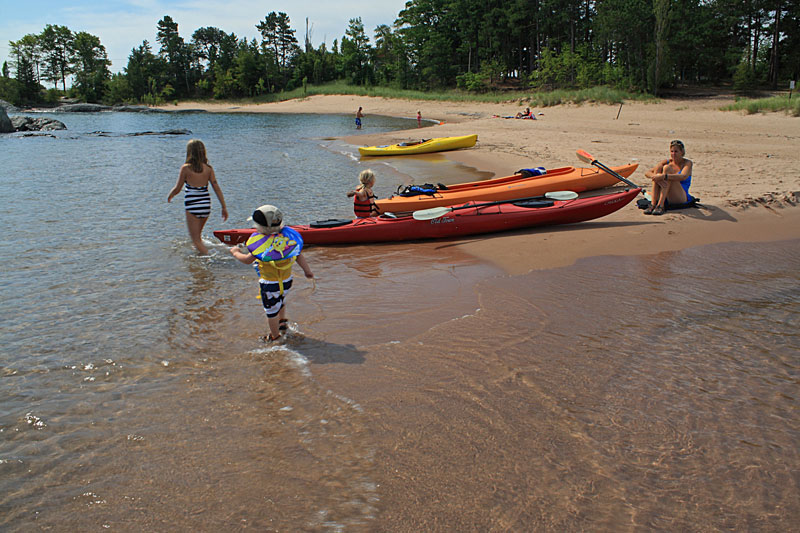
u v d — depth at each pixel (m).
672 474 3.00
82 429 3.56
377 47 97.25
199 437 3.45
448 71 75.44
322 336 4.89
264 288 4.69
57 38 106.88
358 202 8.95
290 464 3.16
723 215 8.88
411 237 8.38
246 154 20.02
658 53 47.28
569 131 25.16
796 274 6.29
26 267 6.94
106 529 2.71
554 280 6.23
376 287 6.20
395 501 2.84
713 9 54.28
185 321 5.32
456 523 2.67
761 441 3.27
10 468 3.18
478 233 8.59
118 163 17.30
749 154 15.26
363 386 3.99
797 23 51.47
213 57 101.81
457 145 20.59
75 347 4.75
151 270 6.89
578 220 8.81
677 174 8.95
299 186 12.82
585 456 3.15
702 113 32.53
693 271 6.45
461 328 4.95
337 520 2.72
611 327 4.91
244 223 9.32
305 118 53.00
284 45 103.19
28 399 3.93
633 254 7.17
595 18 57.22
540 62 60.94
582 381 3.97
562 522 2.67
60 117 60.81
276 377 4.18
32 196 11.48
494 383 3.97
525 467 3.06
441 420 3.53
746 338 4.66
